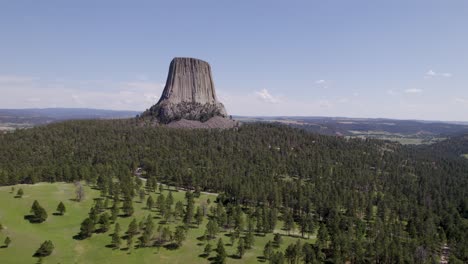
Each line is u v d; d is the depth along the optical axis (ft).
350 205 626.23
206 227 507.30
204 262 441.27
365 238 558.56
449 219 618.44
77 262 430.20
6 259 413.18
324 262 464.65
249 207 640.17
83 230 481.05
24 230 476.13
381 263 463.83
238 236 504.84
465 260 485.97
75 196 592.19
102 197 603.26
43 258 426.51
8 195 563.48
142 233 501.15
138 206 585.22
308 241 529.86
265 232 545.44
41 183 640.17
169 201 568.00
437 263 466.29
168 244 479.82
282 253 447.83
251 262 449.06
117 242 463.42
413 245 486.38
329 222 557.33
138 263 435.53
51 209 538.06
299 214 634.43
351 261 472.03
